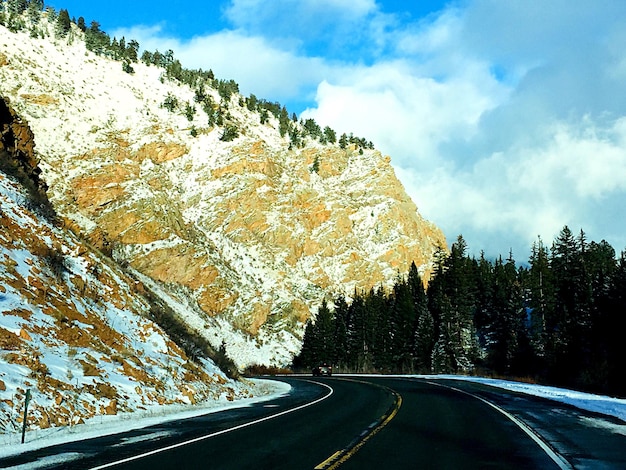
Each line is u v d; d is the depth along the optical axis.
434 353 70.69
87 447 10.15
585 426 13.93
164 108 131.75
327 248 116.06
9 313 16.09
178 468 8.30
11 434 10.76
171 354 24.05
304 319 91.44
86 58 139.25
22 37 126.19
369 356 83.00
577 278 72.00
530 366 64.25
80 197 78.56
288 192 119.75
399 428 13.52
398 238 131.12
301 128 174.12
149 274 72.44
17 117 31.33
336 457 9.47
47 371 14.56
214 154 119.12
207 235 96.38
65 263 23.23
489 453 10.08
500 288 80.19
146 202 81.31
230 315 80.50
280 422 14.66
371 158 157.12
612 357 40.38
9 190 24.52
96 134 98.38
